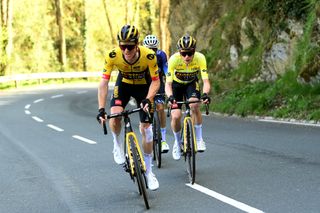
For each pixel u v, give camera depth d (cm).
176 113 1156
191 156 1044
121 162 1007
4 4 6269
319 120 1925
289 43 2573
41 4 8106
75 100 3938
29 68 7425
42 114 2816
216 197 930
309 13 2420
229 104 2573
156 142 1290
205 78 1180
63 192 1027
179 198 939
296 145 1449
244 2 3300
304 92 2244
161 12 6088
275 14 2722
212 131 1870
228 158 1318
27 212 893
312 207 836
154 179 955
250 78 2869
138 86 983
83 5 8738
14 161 1391
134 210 878
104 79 938
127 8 8956
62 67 7912
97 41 9275
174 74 1216
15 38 7400
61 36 7906
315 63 2223
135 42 859
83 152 1513
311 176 1059
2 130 2112
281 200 886
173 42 4238
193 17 3981
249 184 1016
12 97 4312
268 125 1945
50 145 1670
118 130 988
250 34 3020
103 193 1009
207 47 3700
